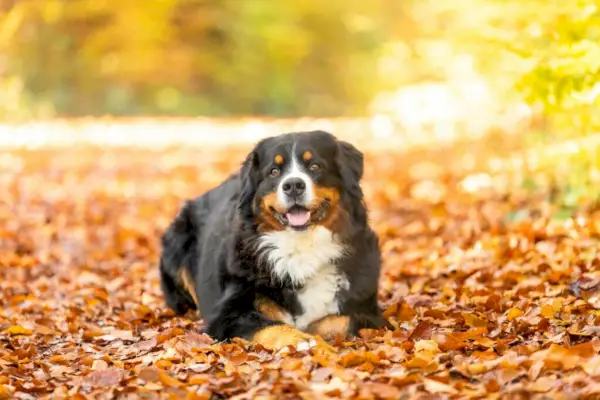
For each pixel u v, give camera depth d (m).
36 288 9.38
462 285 8.14
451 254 9.58
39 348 7.07
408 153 20.11
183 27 41.44
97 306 8.47
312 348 6.09
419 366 5.61
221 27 41.84
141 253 11.15
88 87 38.59
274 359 6.06
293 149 6.73
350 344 6.43
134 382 5.81
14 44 35.78
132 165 19.81
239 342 6.49
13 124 29.72
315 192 6.61
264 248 6.79
